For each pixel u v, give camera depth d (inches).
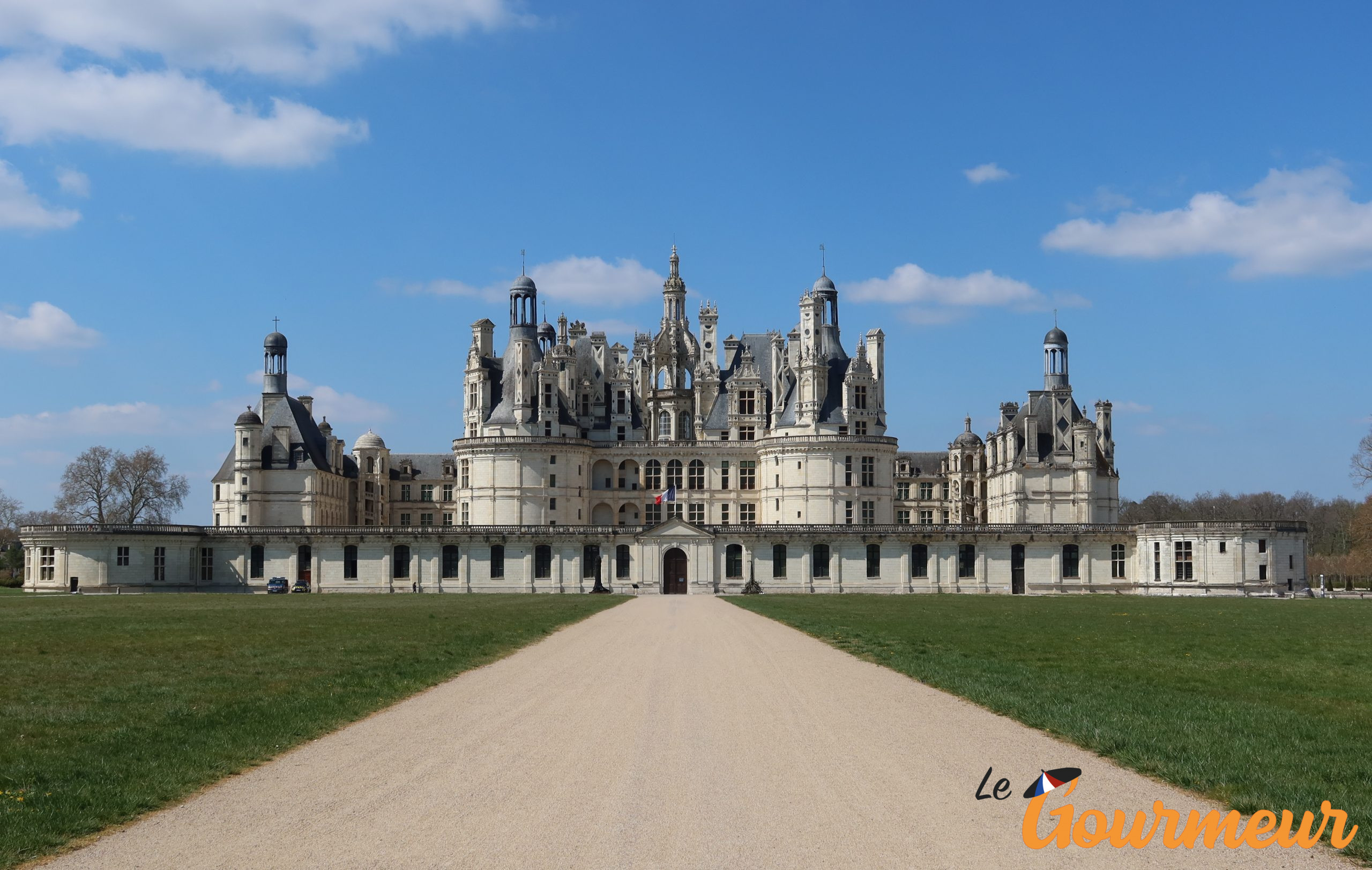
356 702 1355.8
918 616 3265.3
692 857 730.2
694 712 1289.4
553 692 1471.5
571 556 5541.3
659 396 6673.2
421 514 7701.8
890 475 6072.8
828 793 894.4
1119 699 1402.6
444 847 752.3
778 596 5064.0
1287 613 3447.3
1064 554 5600.4
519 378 6181.1
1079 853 747.4
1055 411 6309.1
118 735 1144.8
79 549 5295.3
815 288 6289.4
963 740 1121.4
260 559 5580.7
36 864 738.2
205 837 789.2
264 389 6471.5
